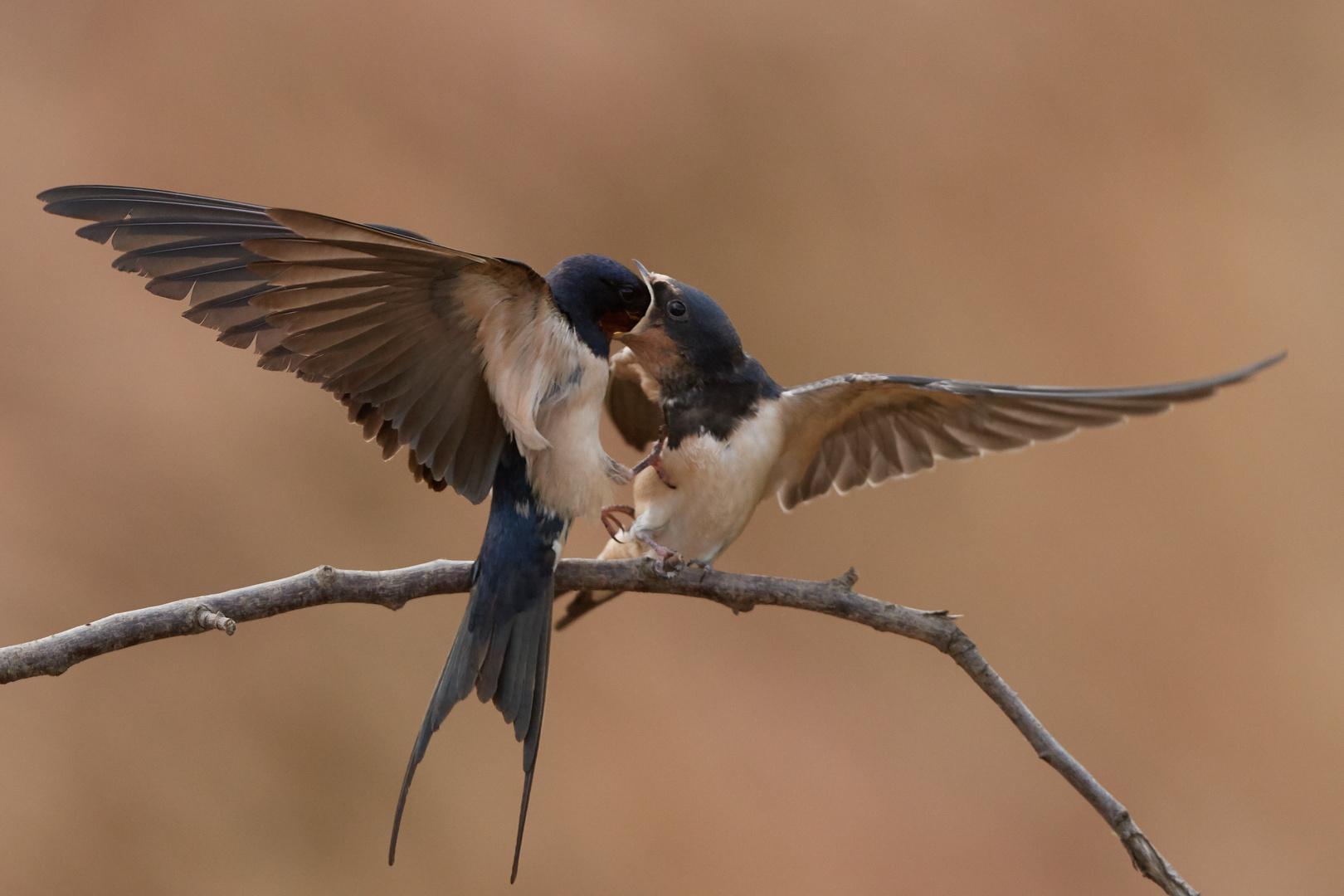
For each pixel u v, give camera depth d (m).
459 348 7.30
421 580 8.00
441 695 7.62
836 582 8.24
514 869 7.23
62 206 7.64
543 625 7.88
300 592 7.70
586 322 8.39
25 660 7.14
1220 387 8.06
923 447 10.22
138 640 7.27
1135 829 7.39
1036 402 9.52
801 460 10.47
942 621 8.00
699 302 9.52
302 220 6.17
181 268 7.70
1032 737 7.71
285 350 7.68
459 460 7.53
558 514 7.95
